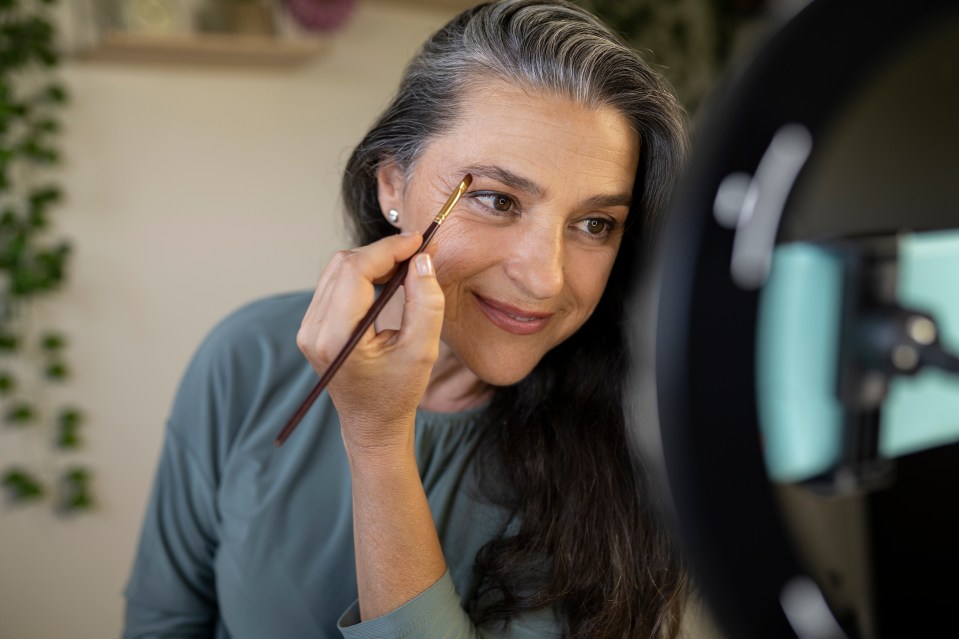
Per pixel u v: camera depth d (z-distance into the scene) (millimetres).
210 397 792
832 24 206
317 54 1595
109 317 1605
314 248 1807
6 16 1418
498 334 670
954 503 283
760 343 211
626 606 714
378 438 583
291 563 744
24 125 1468
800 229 231
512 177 617
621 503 727
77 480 1600
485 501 746
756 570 213
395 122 676
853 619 265
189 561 809
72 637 1642
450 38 655
